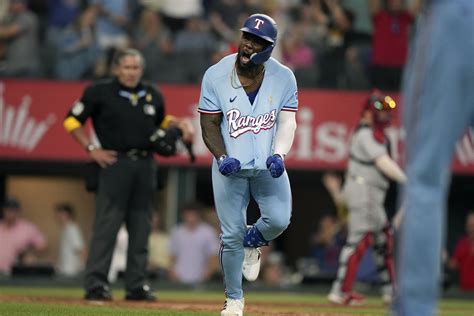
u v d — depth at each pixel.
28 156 59.62
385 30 63.50
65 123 35.28
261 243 25.38
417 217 15.58
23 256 59.53
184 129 35.75
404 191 15.97
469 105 15.56
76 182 67.12
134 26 64.81
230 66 24.06
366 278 56.69
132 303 32.97
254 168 23.86
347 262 39.81
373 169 39.72
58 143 59.66
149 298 35.56
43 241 60.22
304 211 73.81
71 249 60.47
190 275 58.00
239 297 24.89
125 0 65.12
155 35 63.28
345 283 39.72
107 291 34.91
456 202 66.69
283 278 64.25
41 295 39.34
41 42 63.53
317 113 60.91
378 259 40.00
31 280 54.41
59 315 24.97
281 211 24.48
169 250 59.34
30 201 66.50
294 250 74.31
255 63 23.53
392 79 63.78
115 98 34.88
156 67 62.28
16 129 59.62
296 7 66.12
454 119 15.49
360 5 66.25
